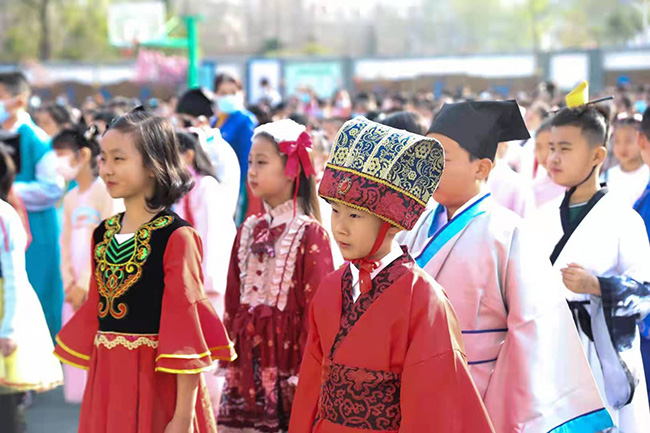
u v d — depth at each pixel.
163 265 3.19
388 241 2.69
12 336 4.27
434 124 3.53
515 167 7.78
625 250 3.95
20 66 30.73
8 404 4.95
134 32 27.81
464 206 3.44
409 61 28.94
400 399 2.59
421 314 2.61
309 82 29.41
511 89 28.12
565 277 3.73
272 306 4.23
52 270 6.99
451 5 58.34
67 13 53.34
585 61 27.44
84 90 30.05
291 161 4.24
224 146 6.74
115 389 3.17
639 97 18.84
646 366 4.36
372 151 2.59
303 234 4.24
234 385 4.29
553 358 3.23
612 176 6.12
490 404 3.23
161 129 3.30
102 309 3.26
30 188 6.75
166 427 3.16
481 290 3.32
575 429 3.20
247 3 53.94
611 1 55.28
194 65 20.52
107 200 5.88
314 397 2.82
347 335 2.67
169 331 3.11
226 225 5.33
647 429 4.00
